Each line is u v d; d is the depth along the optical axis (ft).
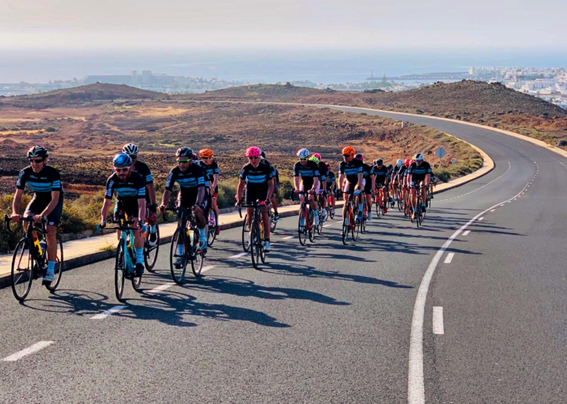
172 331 22.58
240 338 21.77
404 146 320.70
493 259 42.09
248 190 38.75
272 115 474.90
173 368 18.47
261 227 38.73
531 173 200.95
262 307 26.61
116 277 27.35
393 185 88.12
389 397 16.28
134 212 29.99
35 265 28.45
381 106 555.69
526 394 16.56
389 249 46.65
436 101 565.94
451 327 23.61
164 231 52.13
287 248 46.39
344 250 45.68
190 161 34.01
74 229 48.24
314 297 28.84
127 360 19.20
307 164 48.85
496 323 24.27
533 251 46.39
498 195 131.13
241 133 372.58
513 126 364.79
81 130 378.32
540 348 20.83
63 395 16.25
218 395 16.30
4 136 319.68
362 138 351.87
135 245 29.30
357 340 21.66
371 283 32.63
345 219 48.98
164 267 37.09
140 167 33.55
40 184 28.43
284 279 33.42
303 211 47.70
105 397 16.12
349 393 16.53
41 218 27.25
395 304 27.58
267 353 20.04
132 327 23.07
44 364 18.76
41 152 27.73
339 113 459.73
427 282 33.14
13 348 20.35
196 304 27.02
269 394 16.40
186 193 34.99
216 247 46.32
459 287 31.81
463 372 18.31
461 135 328.49
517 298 29.14
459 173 198.70
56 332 22.27
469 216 80.02
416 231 60.59
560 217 78.89
